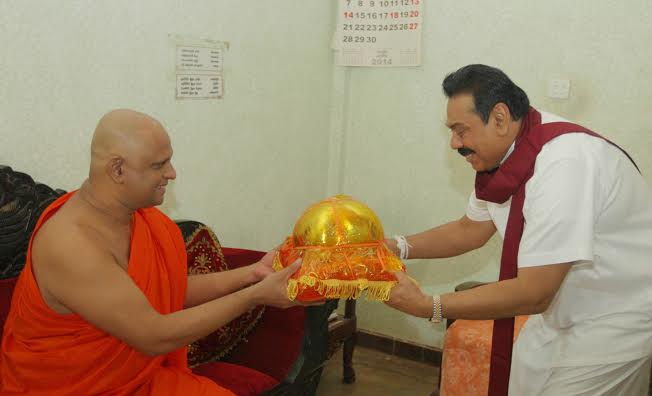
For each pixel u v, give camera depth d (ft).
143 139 4.81
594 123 9.26
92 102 7.23
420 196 10.91
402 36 10.51
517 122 5.32
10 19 6.29
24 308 4.86
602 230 5.24
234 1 8.93
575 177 4.97
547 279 4.98
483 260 10.45
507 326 6.01
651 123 8.86
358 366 10.91
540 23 9.39
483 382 7.81
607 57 9.00
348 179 11.61
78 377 4.93
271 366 7.18
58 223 4.80
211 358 7.15
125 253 5.16
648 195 5.48
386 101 10.96
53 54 6.73
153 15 7.79
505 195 5.50
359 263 5.07
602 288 5.39
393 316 11.50
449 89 5.40
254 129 9.70
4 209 5.89
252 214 9.95
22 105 6.52
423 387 10.15
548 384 5.71
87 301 4.59
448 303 5.20
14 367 4.97
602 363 5.32
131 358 5.00
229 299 5.11
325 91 11.19
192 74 8.45
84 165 7.27
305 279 4.92
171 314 4.92
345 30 10.92
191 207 8.78
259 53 9.54
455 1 10.02
